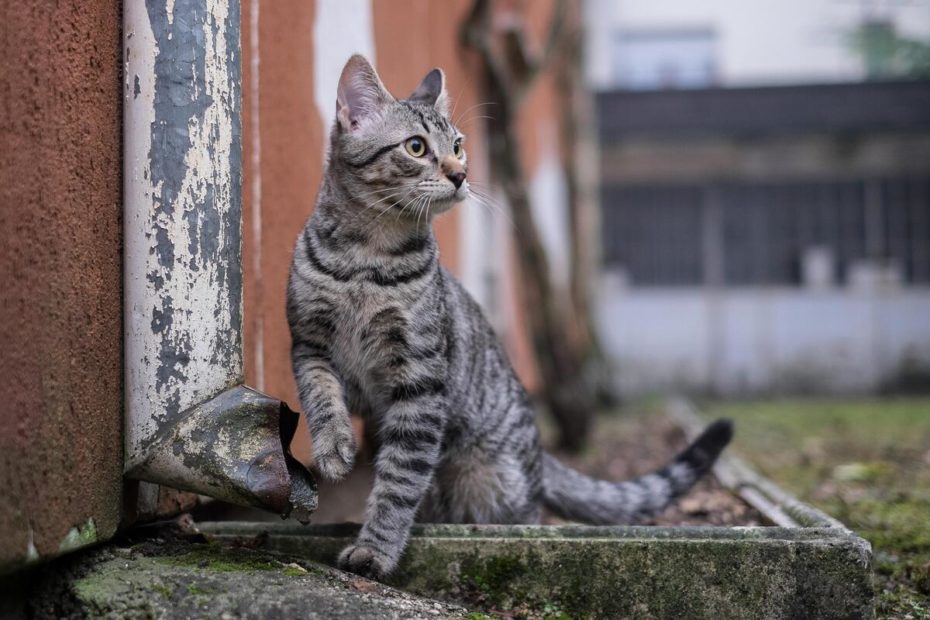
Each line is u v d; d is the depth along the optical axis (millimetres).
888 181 4250
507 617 989
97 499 940
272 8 1194
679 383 4348
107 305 958
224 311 1002
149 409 974
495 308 2689
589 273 3168
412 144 1109
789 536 991
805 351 4297
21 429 859
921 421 2777
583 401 2189
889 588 1111
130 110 977
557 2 2412
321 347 1080
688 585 983
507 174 2205
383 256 1076
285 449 1000
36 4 876
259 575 945
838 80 4293
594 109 4242
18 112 858
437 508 1196
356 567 1006
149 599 915
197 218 985
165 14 974
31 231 871
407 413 1070
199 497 1083
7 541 846
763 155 4262
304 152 1284
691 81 4816
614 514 1256
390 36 1567
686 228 4340
